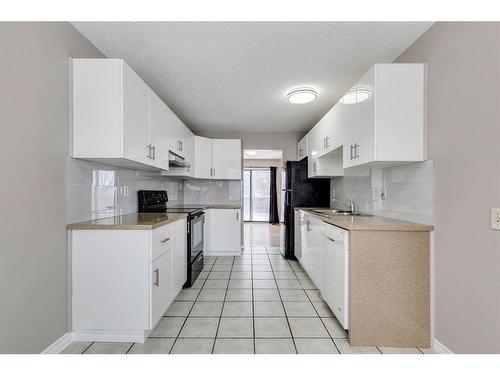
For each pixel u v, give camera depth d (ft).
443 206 5.08
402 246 5.46
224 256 12.93
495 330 4.08
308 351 5.28
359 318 5.46
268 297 7.88
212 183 14.75
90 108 5.32
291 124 13.37
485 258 4.23
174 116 9.01
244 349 5.32
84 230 5.33
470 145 4.48
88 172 5.98
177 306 7.25
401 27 5.52
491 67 4.12
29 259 4.40
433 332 5.38
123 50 6.45
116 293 5.35
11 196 4.07
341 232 5.84
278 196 25.94
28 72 4.36
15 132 4.13
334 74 7.76
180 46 6.29
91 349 5.22
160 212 8.91
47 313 4.79
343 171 10.02
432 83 5.37
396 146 5.50
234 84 8.50
